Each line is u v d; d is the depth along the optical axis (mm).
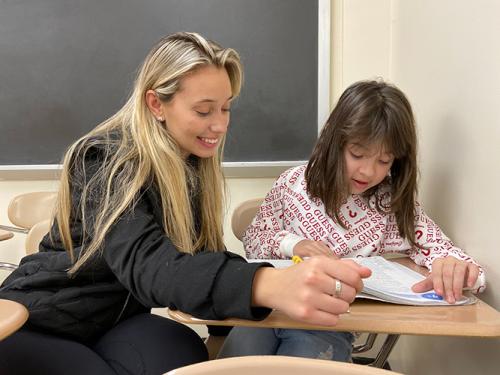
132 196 738
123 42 1937
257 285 592
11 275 907
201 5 1896
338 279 553
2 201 2109
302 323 607
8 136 2045
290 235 1158
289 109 1927
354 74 1879
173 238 825
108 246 707
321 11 1845
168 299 625
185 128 824
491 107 917
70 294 832
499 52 878
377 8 1840
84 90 1980
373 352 1744
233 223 1506
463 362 1082
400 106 1086
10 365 755
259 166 1966
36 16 1960
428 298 736
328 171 1146
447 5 1170
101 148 820
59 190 857
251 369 418
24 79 2002
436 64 1260
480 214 979
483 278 858
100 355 838
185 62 792
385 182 1204
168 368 800
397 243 1171
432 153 1302
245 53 1907
